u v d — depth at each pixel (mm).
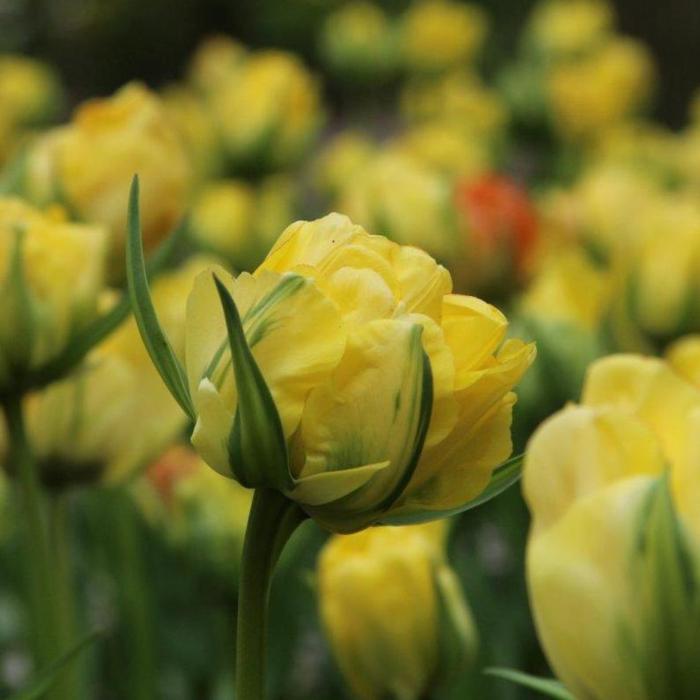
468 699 1529
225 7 7590
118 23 7555
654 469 1009
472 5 6934
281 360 1000
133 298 1024
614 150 3488
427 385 1000
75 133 1574
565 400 1727
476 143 3600
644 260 2031
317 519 1021
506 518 1854
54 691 1355
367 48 4203
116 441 1431
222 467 1011
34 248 1273
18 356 1276
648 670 1002
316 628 1950
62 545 1435
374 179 2107
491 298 2109
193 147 3016
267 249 2891
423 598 1268
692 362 1157
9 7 7422
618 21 7547
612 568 1003
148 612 1722
